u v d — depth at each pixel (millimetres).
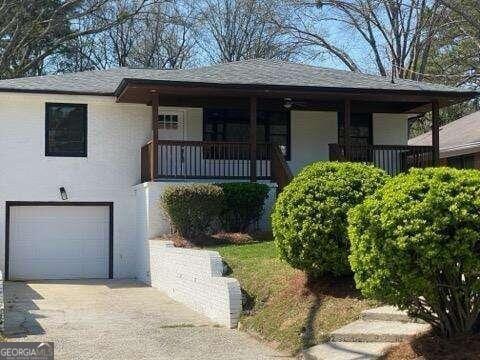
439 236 7398
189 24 45125
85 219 20875
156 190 18875
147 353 9797
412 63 38219
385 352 8391
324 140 22625
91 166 20828
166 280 16469
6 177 20234
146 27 47156
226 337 10859
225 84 18484
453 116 39781
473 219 7395
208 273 12961
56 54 44094
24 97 20172
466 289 7641
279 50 42375
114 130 21031
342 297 10539
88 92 20328
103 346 10250
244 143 19547
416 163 20516
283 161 19250
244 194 18344
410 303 8023
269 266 13125
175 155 20922
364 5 39344
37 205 20500
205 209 17719
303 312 10609
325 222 10492
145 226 19344
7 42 40156
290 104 20469
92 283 19203
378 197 8258
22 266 20359
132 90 18688
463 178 7734
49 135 20578
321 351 9047
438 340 8102
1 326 11312
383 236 7766
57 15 40500
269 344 10250
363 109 22422
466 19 31984
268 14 42094
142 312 13516
